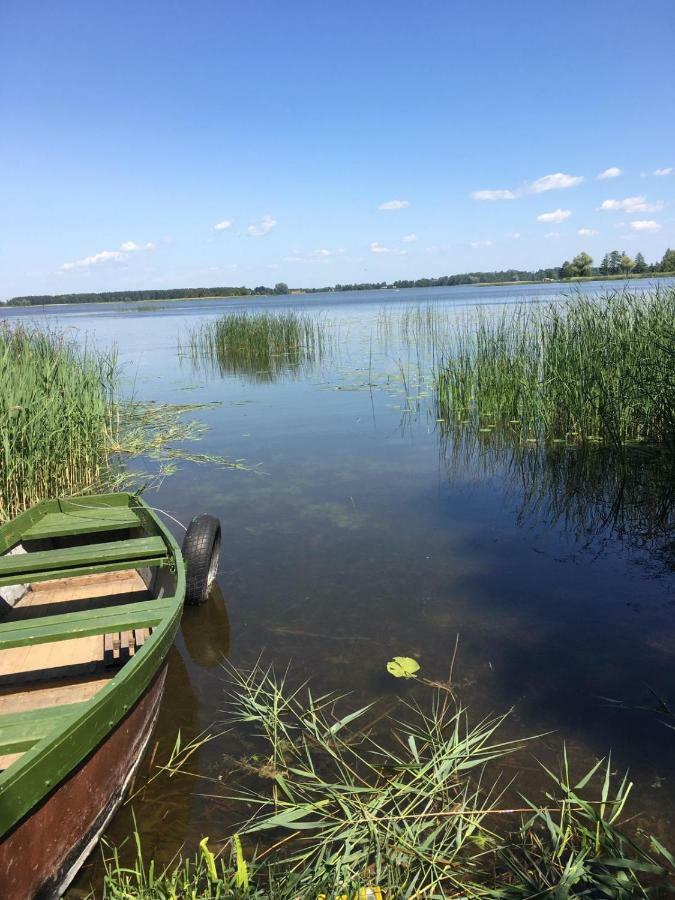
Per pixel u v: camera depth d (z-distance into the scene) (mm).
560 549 5496
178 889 2414
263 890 2342
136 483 7891
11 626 3260
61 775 2268
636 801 2824
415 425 10406
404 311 36906
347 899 2229
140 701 2920
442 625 4344
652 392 7680
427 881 2467
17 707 3229
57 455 7707
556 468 7742
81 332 32875
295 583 5012
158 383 16672
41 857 2242
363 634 4270
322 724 3398
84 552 4215
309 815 2842
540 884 2398
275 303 76188
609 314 8930
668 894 2400
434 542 5723
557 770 3029
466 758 3072
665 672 3748
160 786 3023
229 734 3396
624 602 4559
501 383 10148
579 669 3807
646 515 6195
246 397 13898
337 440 9672
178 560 3951
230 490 7449
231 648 4160
